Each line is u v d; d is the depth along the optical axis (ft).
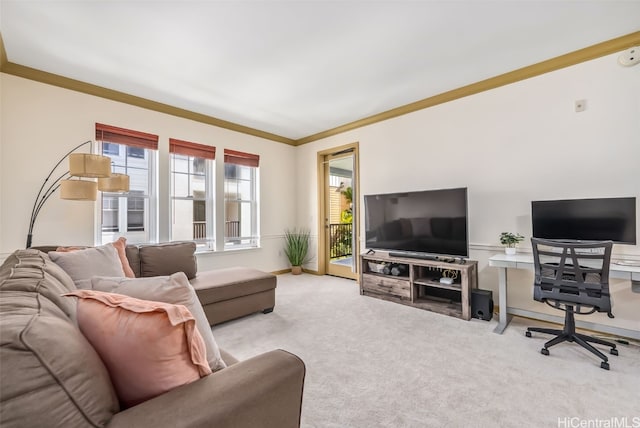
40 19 6.96
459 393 5.61
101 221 10.91
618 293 8.09
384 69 9.48
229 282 9.31
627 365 6.57
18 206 9.18
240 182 15.49
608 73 8.21
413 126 12.42
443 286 10.12
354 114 13.64
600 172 8.32
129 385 2.58
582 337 7.43
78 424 1.95
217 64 9.09
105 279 3.63
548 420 4.86
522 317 9.73
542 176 9.26
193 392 2.56
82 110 10.31
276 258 16.87
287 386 3.01
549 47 8.34
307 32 7.54
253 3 6.48
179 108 12.73
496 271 10.17
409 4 6.57
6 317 2.03
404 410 5.14
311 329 8.79
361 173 14.44
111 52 8.41
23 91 9.24
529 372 6.32
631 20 7.18
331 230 17.11
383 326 9.02
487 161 10.39
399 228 11.82
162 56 8.63
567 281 7.06
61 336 2.10
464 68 9.46
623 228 7.51
